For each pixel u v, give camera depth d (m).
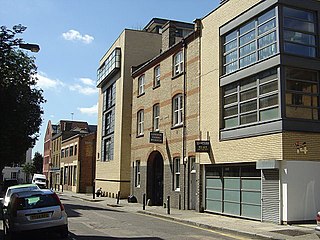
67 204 28.59
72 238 12.32
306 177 15.71
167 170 25.41
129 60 36.88
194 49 23.05
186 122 23.33
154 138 25.92
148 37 37.84
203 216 19.06
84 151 53.38
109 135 40.47
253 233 13.15
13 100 13.53
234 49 19.48
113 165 37.97
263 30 17.39
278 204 15.56
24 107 15.53
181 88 24.27
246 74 18.08
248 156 17.45
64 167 61.84
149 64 29.44
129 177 35.84
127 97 36.50
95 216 19.50
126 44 36.97
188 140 22.95
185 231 14.39
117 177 36.34
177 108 25.09
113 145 38.66
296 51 16.52
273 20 16.77
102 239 12.09
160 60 27.64
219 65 20.34
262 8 17.34
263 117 16.94
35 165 94.75
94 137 54.06
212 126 20.50
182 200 23.23
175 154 24.39
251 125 17.45
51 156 75.69
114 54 37.81
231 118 19.25
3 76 13.04
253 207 17.14
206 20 21.98
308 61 16.58
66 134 66.88
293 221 15.27
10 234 11.90
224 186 19.41
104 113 42.91
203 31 22.23
